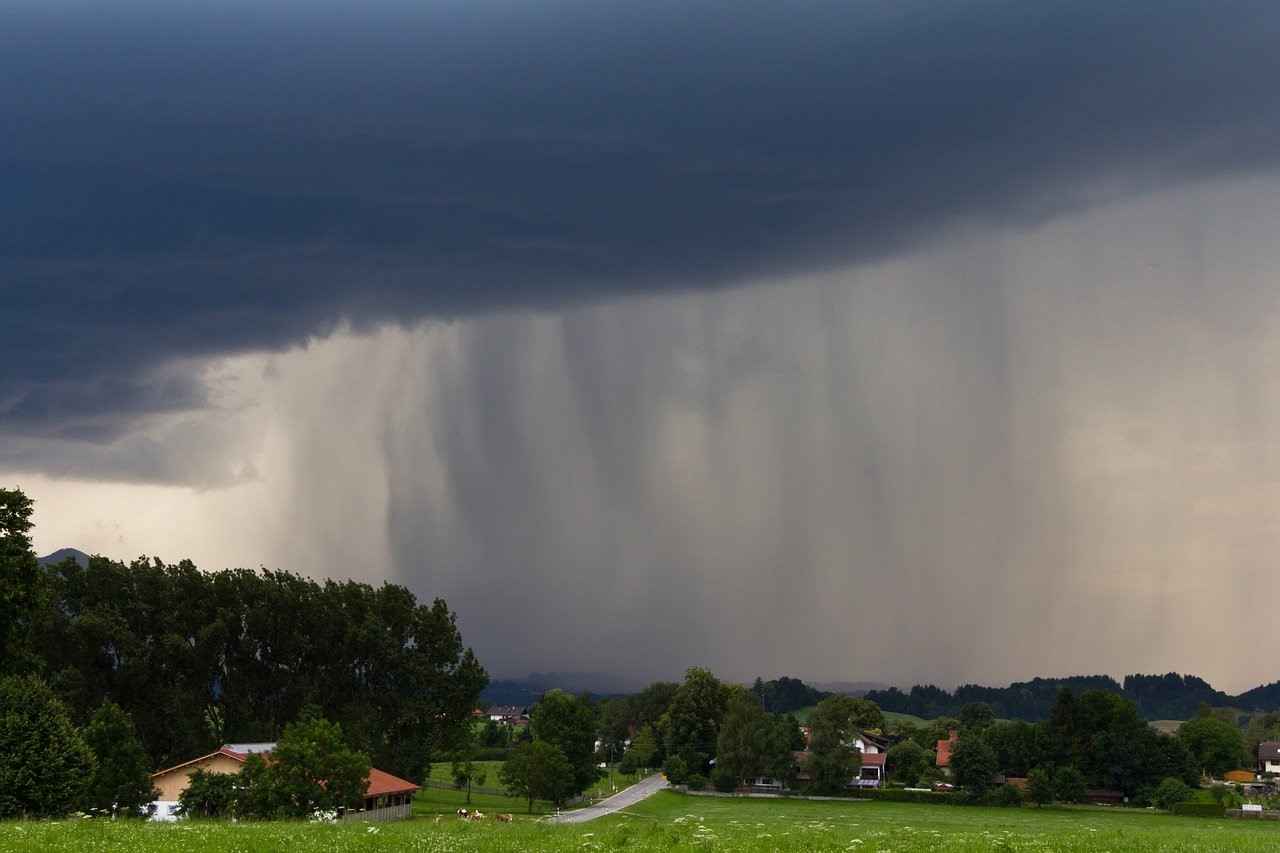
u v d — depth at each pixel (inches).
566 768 5757.9
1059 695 7091.5
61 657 4906.5
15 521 2847.0
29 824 1496.1
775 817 5255.9
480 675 5871.1
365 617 5684.1
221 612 5324.8
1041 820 5201.8
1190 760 6791.3
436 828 1482.5
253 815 3351.4
